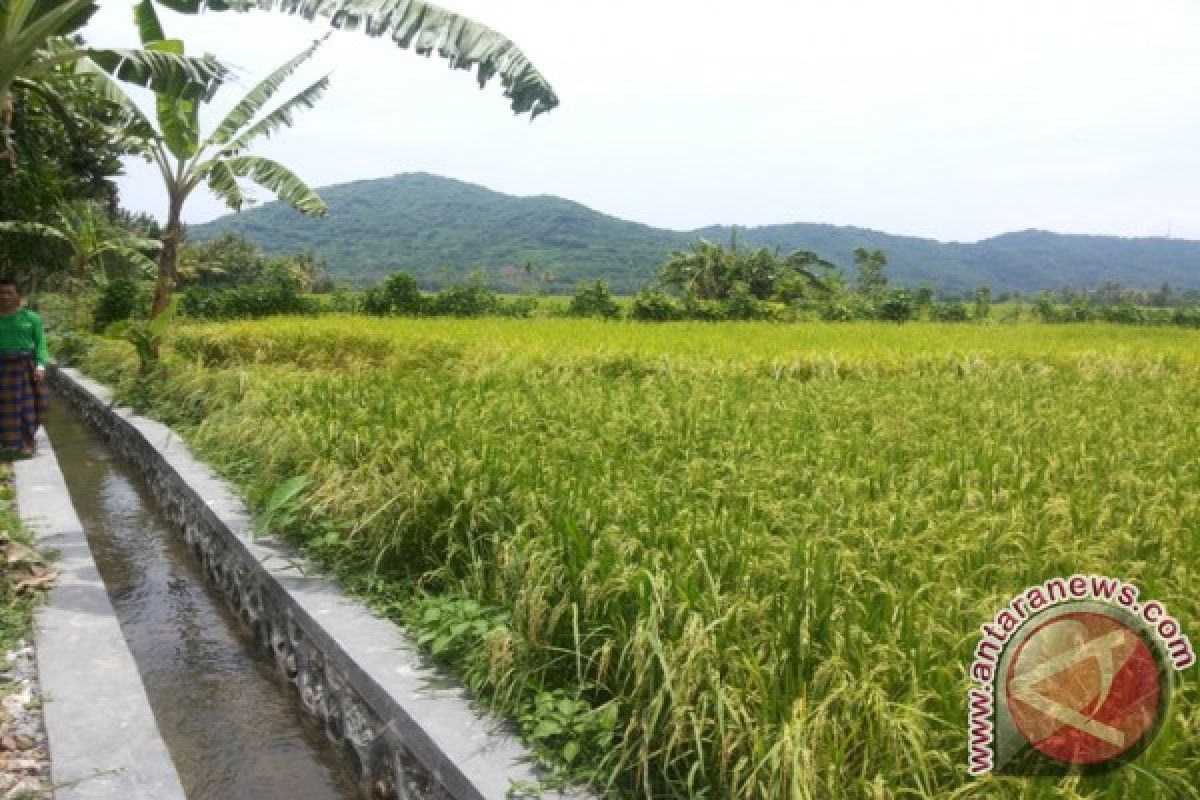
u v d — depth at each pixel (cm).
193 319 1788
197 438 782
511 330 1440
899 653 257
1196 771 230
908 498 416
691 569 306
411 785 307
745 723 248
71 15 521
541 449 504
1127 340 1689
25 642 409
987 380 948
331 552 470
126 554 661
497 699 311
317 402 686
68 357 1678
